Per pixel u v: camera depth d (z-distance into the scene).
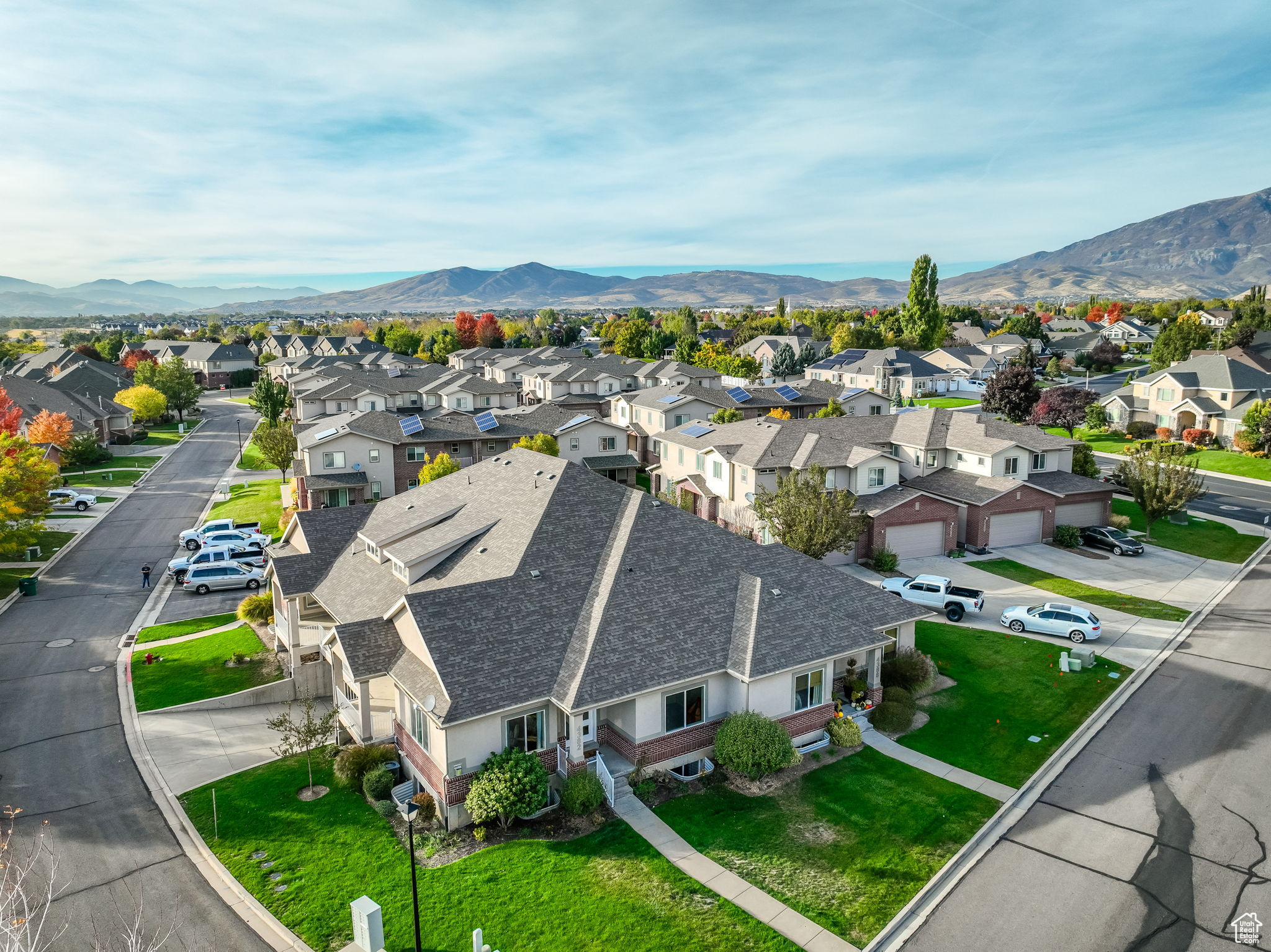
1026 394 83.94
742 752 23.48
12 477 44.53
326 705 30.33
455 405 87.88
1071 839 20.98
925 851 20.59
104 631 37.47
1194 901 18.47
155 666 33.03
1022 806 22.64
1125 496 59.69
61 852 20.95
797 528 37.78
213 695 30.20
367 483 58.25
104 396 106.12
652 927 17.81
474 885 19.34
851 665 29.34
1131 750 25.52
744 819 22.11
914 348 153.38
